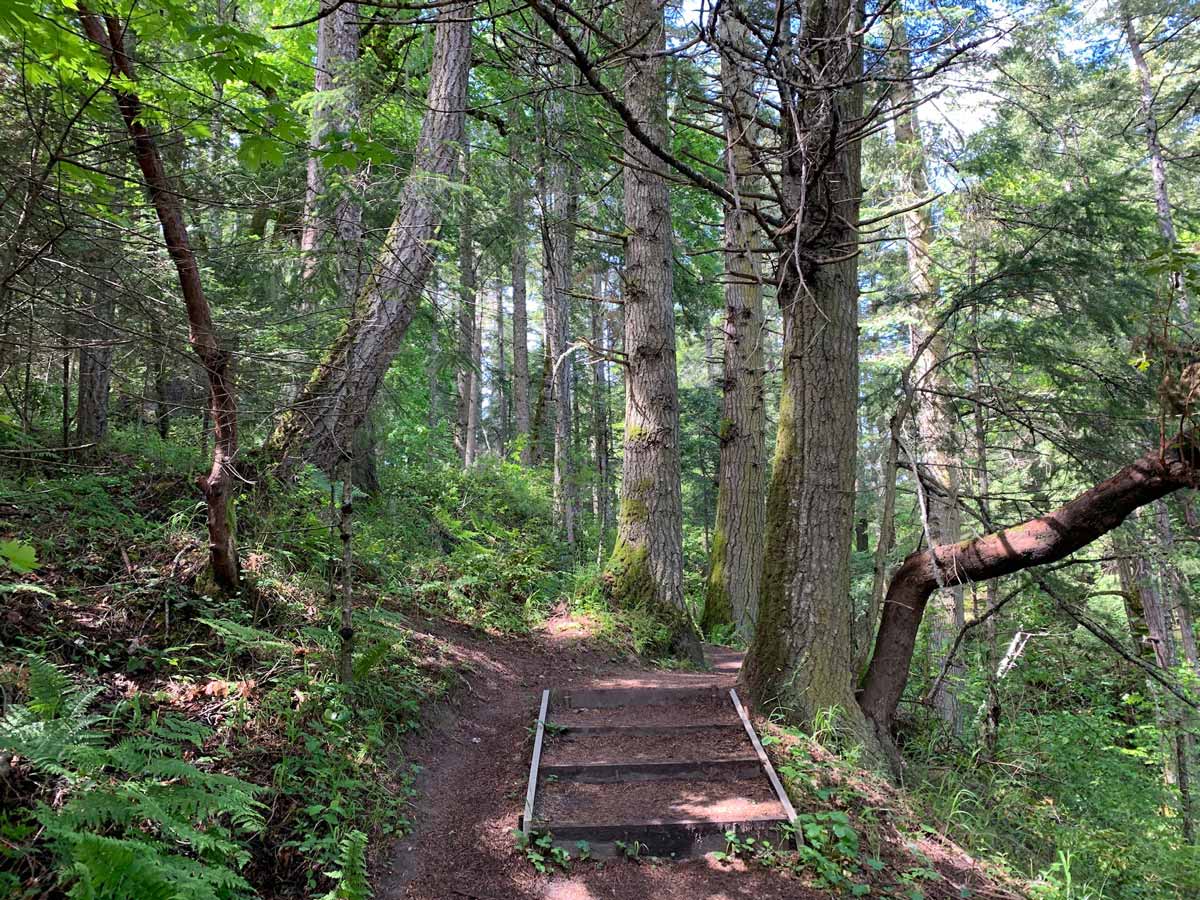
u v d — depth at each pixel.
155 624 4.54
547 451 18.09
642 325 10.05
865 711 6.34
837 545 6.16
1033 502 6.82
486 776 5.25
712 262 16.53
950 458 9.88
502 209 7.88
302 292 6.28
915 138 10.65
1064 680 9.25
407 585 7.73
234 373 4.58
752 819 4.63
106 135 3.83
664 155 3.88
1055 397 7.46
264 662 4.70
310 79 11.60
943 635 10.27
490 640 7.85
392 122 9.75
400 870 4.00
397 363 9.62
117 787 3.03
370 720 4.86
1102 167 11.22
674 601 9.74
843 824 4.60
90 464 6.06
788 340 6.30
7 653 3.68
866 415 10.51
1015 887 4.85
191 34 3.06
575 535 13.65
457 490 11.73
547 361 18.09
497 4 5.46
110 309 4.22
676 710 6.28
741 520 12.58
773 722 5.95
